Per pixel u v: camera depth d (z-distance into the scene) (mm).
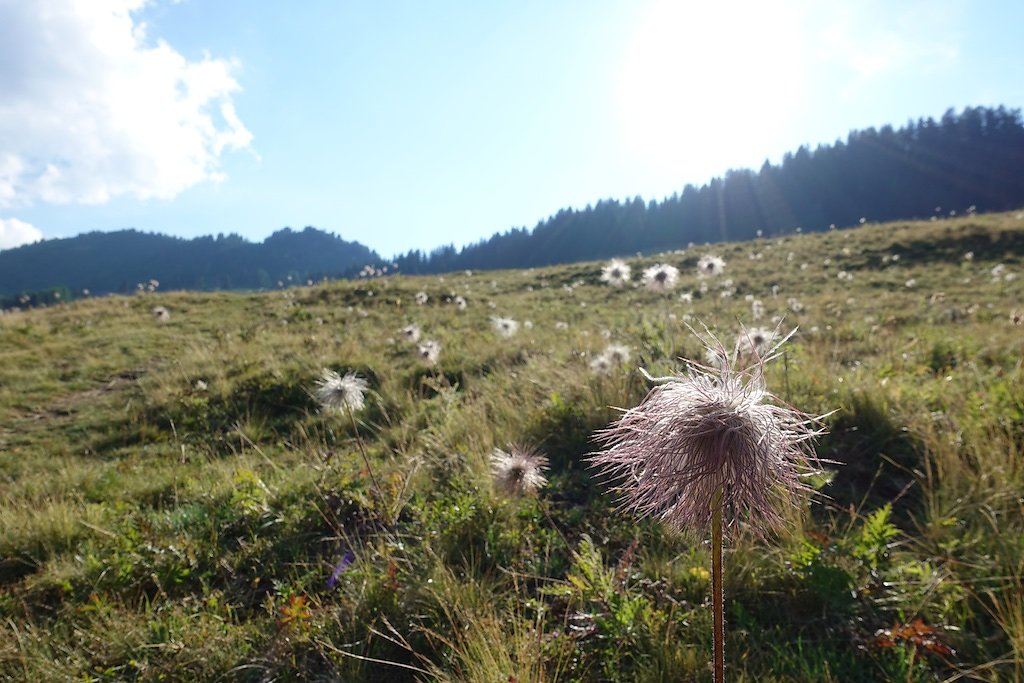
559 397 4738
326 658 2477
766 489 1190
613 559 2982
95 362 11211
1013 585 2270
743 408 1196
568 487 3770
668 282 6180
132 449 6652
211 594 3125
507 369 7105
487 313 16016
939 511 2930
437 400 6188
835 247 23844
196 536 3715
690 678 2141
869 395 4082
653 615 2420
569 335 9844
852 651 2213
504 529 3264
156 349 12461
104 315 16922
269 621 2787
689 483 1180
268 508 3857
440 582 2758
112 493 5004
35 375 10344
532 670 2158
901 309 12547
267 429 6973
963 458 3307
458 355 8945
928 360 6223
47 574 3428
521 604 2688
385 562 3027
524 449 3855
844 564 2535
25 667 2623
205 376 9219
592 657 2344
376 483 3811
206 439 6758
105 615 2875
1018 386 3953
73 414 8359
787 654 2246
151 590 3250
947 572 2447
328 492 3938
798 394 4309
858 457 3648
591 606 2594
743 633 2307
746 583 2584
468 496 3428
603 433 1442
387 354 10195
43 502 4754
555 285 23281
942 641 2150
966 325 9781
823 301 14477
